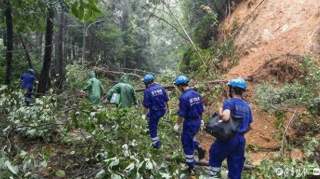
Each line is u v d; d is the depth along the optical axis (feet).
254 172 23.48
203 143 30.14
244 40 44.24
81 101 36.35
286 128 27.50
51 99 35.70
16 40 73.72
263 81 34.12
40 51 87.76
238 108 19.92
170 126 31.22
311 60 31.76
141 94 42.39
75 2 18.39
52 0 25.29
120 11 121.80
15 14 29.86
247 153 27.17
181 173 22.80
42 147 26.99
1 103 32.78
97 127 27.73
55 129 29.27
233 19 51.52
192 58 52.03
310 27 36.86
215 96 35.60
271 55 36.70
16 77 65.05
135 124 30.14
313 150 25.23
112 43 113.29
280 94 30.66
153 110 26.76
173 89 39.86
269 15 43.70
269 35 41.16
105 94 42.80
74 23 104.63
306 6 40.19
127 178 20.34
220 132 19.56
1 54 57.21
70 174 22.91
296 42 36.22
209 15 56.18
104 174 20.61
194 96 23.32
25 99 39.55
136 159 20.93
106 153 23.63
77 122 28.66
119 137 27.78
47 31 55.77
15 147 24.99
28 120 29.99
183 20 70.59
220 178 21.76
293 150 26.76
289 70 33.47
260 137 29.17
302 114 29.07
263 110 31.04
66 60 97.30
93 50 111.04
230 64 43.19
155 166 21.17
